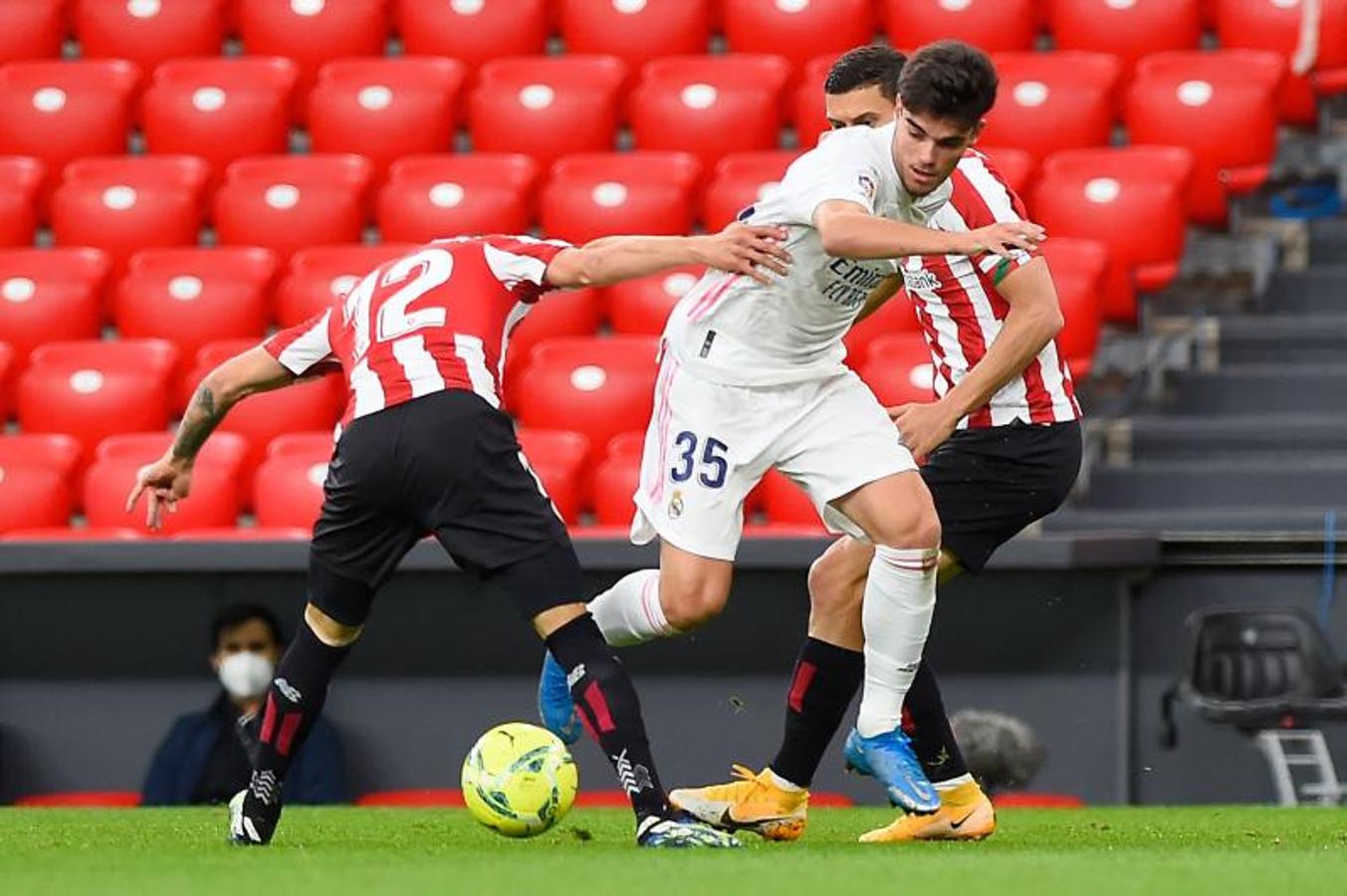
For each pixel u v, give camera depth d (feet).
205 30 142.61
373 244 129.70
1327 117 134.51
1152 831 71.51
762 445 63.46
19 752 104.22
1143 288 117.91
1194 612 100.89
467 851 57.57
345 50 140.77
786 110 131.95
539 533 56.44
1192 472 111.96
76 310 123.34
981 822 65.87
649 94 130.41
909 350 109.60
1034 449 67.62
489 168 126.11
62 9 144.56
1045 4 135.85
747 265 54.70
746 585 100.53
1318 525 107.86
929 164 57.77
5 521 110.22
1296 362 119.96
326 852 57.36
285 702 58.70
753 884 46.32
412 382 56.39
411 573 101.96
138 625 103.76
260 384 59.77
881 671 62.69
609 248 56.49
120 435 116.26
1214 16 134.00
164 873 49.80
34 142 135.74
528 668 102.58
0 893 45.37
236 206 127.65
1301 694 97.66
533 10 139.44
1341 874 50.26
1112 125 127.13
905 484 62.28
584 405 112.37
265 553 101.19
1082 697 100.42
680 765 101.19
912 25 133.59
